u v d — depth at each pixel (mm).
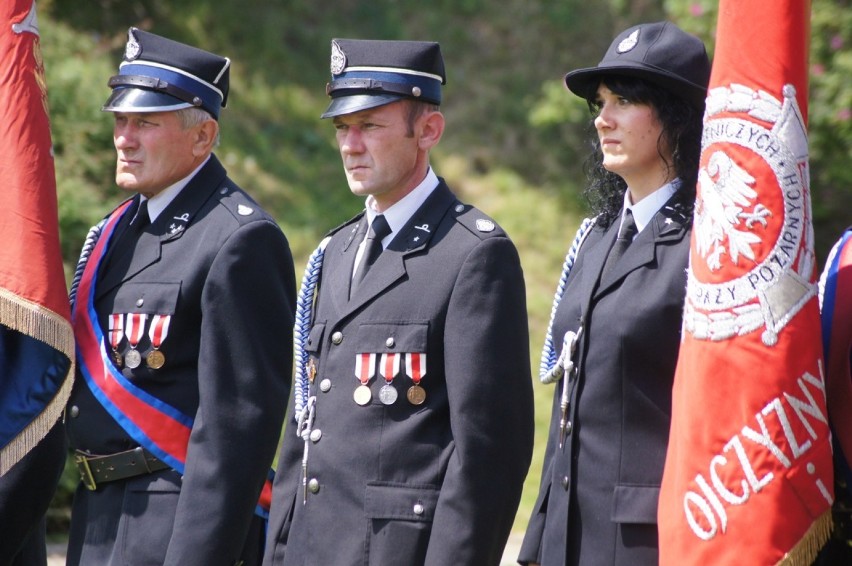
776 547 10195
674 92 11508
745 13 10750
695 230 10781
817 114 34219
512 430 11641
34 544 15008
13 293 13422
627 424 11195
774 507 10219
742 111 10672
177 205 13758
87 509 13508
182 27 39469
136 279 13484
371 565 11688
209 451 12633
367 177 12336
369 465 11859
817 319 10484
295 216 35438
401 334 11984
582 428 11469
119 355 13289
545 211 39844
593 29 46938
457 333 11773
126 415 13109
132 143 13680
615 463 11180
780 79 10648
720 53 10867
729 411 10398
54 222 13867
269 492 14008
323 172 38156
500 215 39438
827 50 34219
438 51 12656
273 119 39406
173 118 13656
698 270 10672
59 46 33938
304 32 43375
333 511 11961
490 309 11812
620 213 12125
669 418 11125
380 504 11734
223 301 12961
